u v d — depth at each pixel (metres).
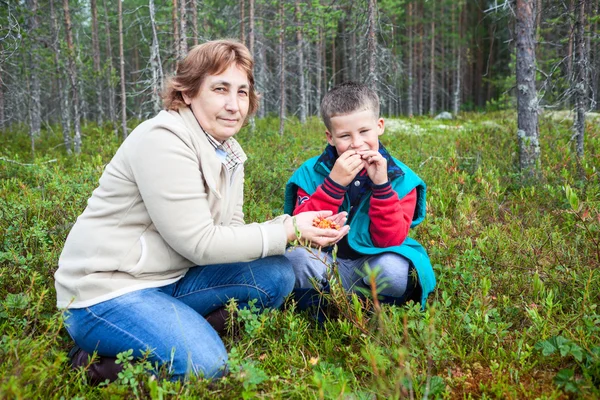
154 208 2.08
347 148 2.70
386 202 2.62
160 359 2.02
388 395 1.83
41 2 13.02
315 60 24.11
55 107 18.83
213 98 2.23
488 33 30.75
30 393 1.73
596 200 4.52
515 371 2.05
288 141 10.60
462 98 35.53
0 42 8.18
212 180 2.26
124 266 2.13
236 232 2.22
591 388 1.88
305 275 2.77
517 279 3.02
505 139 8.15
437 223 3.98
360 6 11.21
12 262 2.99
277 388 1.99
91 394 1.95
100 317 2.07
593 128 8.66
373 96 2.71
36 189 5.26
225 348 2.28
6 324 2.31
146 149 2.08
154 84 9.96
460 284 2.87
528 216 4.46
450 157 6.09
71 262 2.17
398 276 2.65
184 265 2.33
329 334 2.51
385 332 2.14
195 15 11.73
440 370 2.14
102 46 25.17
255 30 16.42
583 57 7.04
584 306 2.37
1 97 12.27
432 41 27.30
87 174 5.52
